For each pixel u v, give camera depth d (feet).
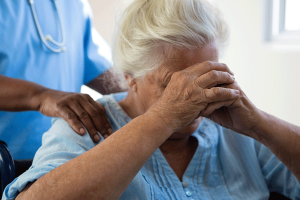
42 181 2.16
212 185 3.09
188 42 2.47
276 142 2.68
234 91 2.45
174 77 2.44
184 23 2.44
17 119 3.71
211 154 3.14
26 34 3.80
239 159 3.21
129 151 2.18
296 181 3.03
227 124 2.79
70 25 4.33
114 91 4.30
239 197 3.04
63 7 4.25
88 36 4.66
